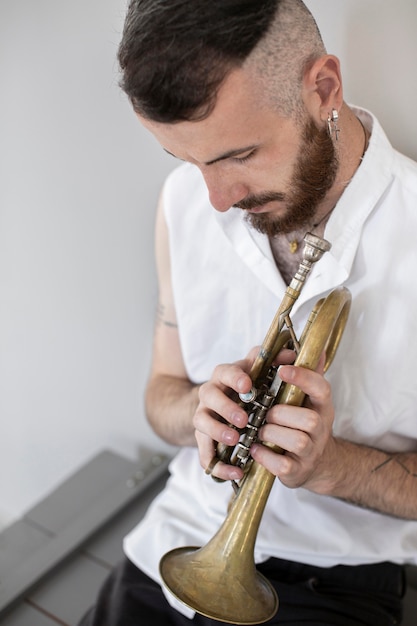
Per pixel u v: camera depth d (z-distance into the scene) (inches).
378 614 44.9
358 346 43.8
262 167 35.5
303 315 44.8
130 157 61.0
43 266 72.0
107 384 73.8
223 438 36.6
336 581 46.3
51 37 60.3
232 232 45.3
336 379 44.9
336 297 36.3
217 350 50.4
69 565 59.0
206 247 48.2
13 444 86.2
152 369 55.9
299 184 36.9
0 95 66.1
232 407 36.3
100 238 66.6
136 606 46.8
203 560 39.0
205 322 49.6
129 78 32.8
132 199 62.7
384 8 45.3
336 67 35.6
